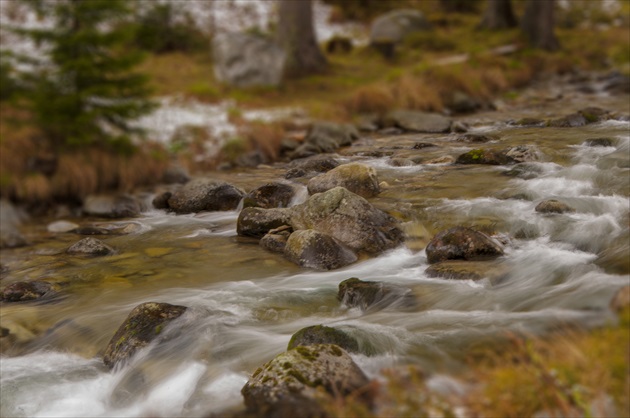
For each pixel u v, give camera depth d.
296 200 9.34
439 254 6.72
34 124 11.29
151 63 19.75
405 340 4.81
